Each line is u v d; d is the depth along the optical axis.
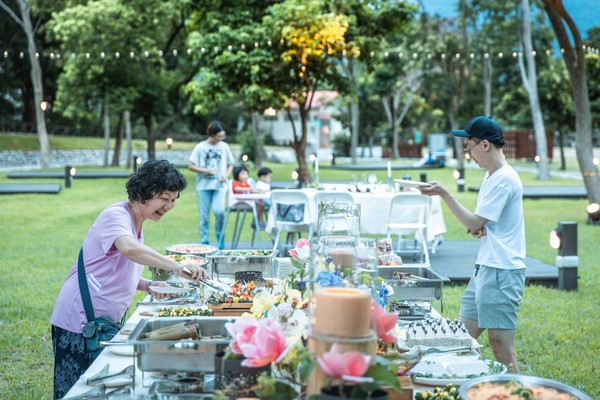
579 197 16.97
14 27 32.28
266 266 3.79
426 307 3.48
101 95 26.25
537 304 6.75
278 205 8.44
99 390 2.29
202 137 47.72
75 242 10.34
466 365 2.57
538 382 1.98
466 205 15.18
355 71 32.88
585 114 12.36
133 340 2.23
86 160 37.31
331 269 2.06
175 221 12.48
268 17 14.73
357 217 2.98
